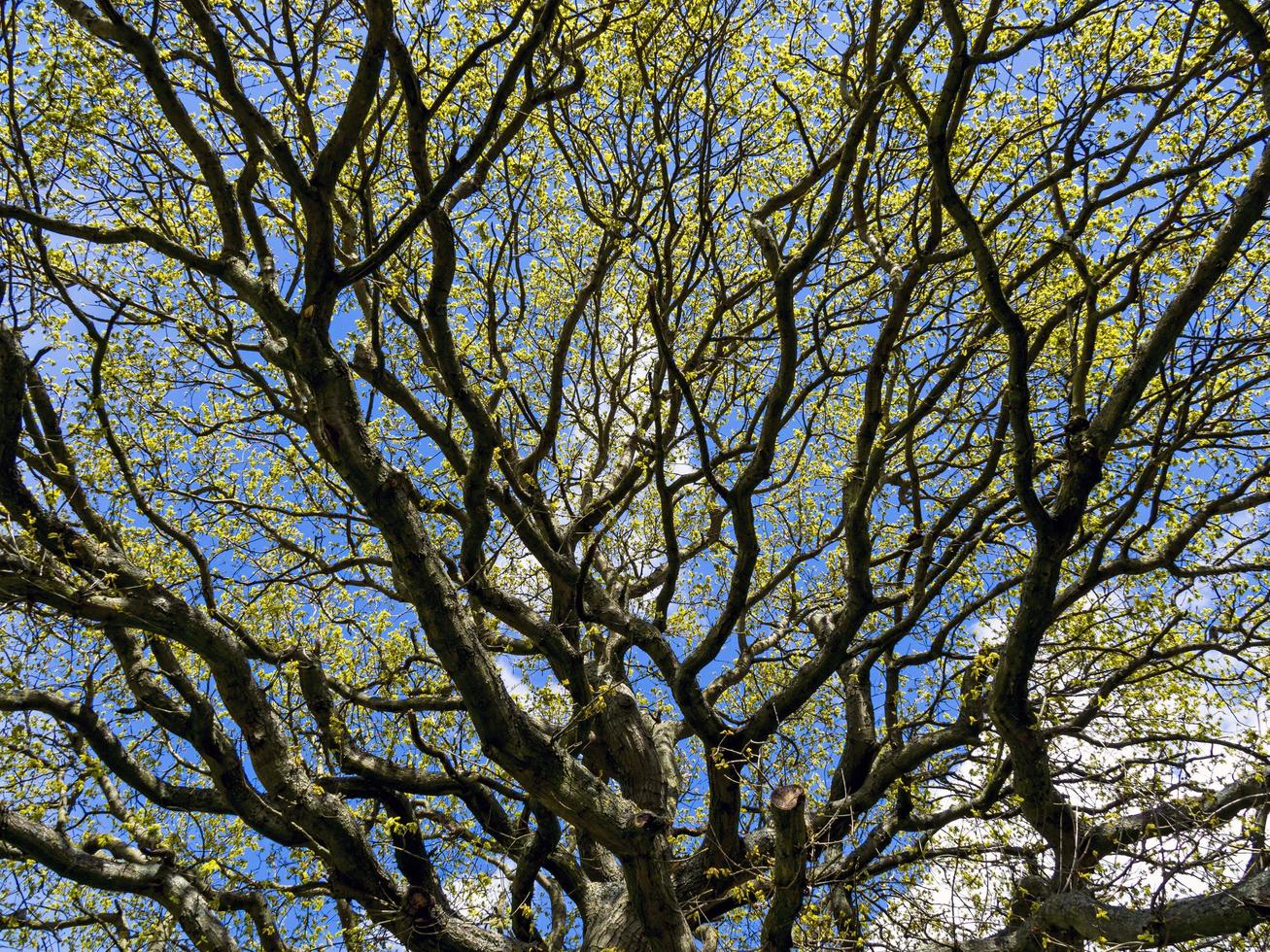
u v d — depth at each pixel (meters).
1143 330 9.52
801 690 8.66
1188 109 7.75
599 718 9.66
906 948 6.81
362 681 10.23
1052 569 7.14
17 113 7.50
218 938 8.21
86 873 8.12
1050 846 8.09
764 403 8.64
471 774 9.09
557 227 12.23
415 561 7.04
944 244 9.87
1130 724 9.12
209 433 10.54
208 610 7.92
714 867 8.48
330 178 6.58
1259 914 6.37
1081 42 8.80
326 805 8.23
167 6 8.44
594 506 9.62
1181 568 7.97
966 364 8.27
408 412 9.16
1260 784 7.66
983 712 8.98
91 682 8.55
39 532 7.33
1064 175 7.11
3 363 7.19
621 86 9.78
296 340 7.02
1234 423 9.89
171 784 8.88
